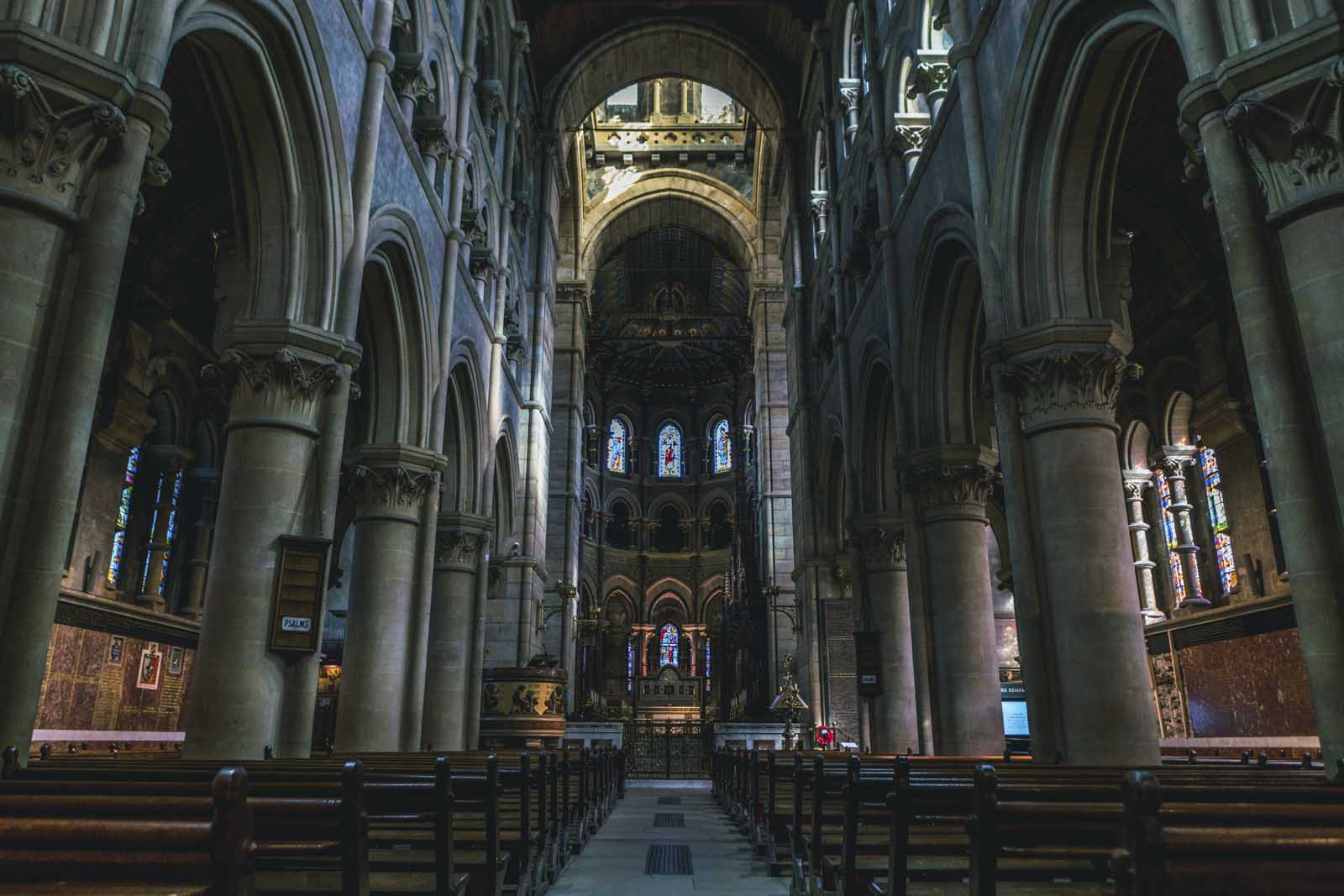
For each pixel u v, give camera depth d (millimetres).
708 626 47656
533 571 25812
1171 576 19625
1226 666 17484
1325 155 6297
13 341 6070
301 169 10477
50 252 6336
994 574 24609
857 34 22156
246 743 9094
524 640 25047
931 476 14930
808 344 27516
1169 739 19016
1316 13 6480
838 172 23203
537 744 19656
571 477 35062
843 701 23922
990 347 11000
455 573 19203
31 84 6168
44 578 6012
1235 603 17516
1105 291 10859
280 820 3137
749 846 10461
